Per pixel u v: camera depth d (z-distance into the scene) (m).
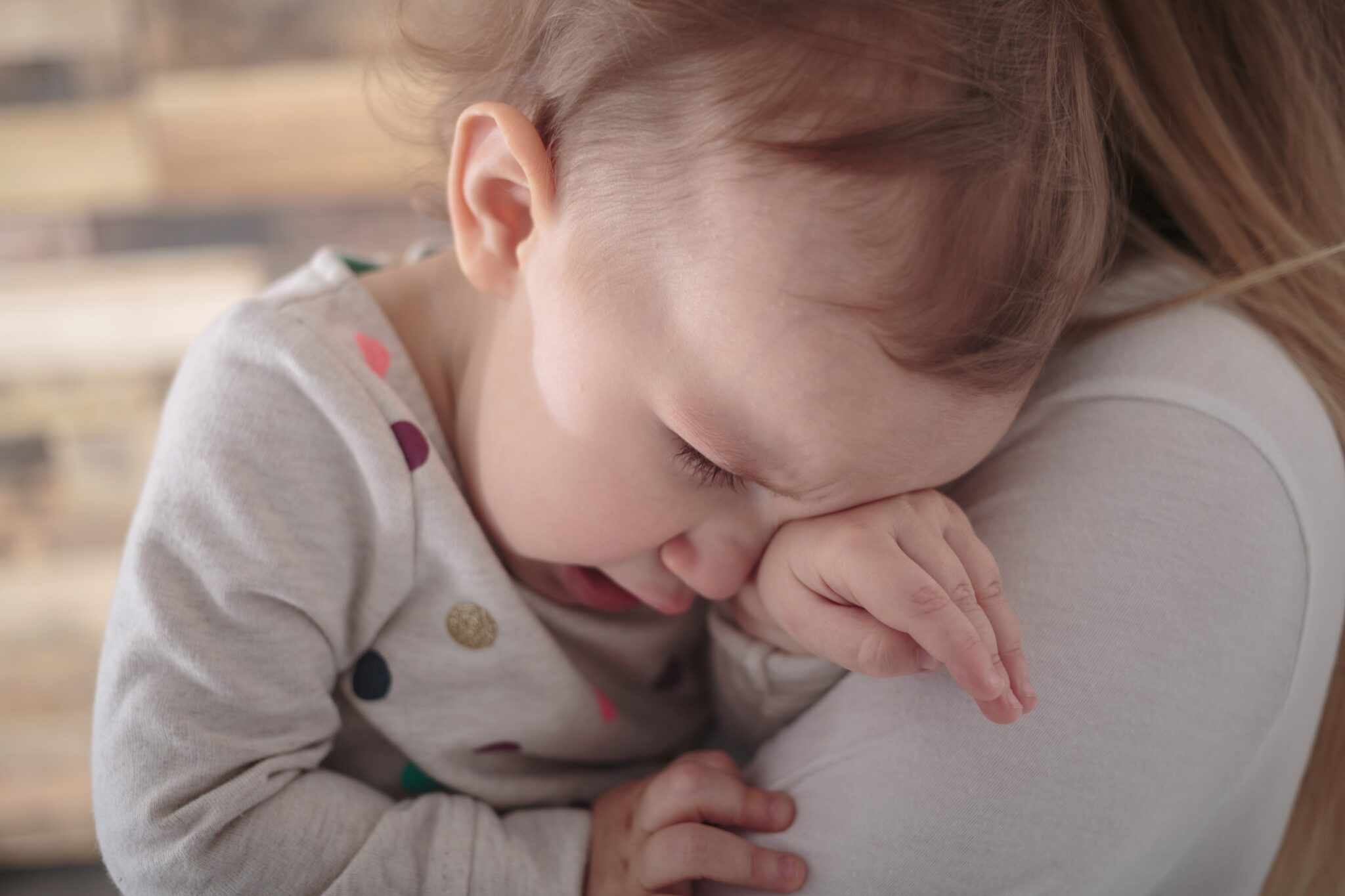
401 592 0.73
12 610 1.58
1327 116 0.74
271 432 0.69
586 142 0.60
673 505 0.64
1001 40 0.55
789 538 0.63
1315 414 0.66
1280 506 0.62
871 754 0.61
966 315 0.55
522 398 0.67
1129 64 0.71
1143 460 0.62
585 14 0.60
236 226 1.64
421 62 0.76
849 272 0.54
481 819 0.69
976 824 0.57
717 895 0.63
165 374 1.63
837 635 0.60
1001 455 0.67
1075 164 0.58
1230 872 0.70
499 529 0.72
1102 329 0.68
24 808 1.51
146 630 0.65
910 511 0.60
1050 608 0.59
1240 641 0.59
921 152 0.53
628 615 0.82
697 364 0.57
